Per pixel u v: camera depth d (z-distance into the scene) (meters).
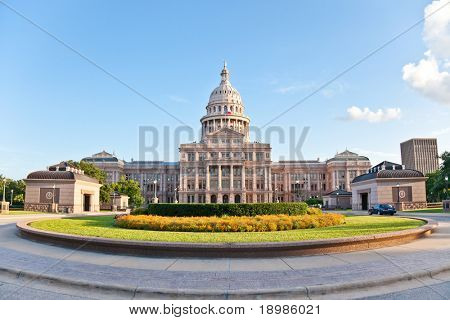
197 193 118.38
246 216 23.75
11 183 95.06
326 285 9.49
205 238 15.88
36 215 45.97
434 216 39.88
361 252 14.44
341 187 127.38
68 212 57.91
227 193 116.75
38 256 14.09
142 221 21.12
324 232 18.11
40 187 58.84
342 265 11.97
